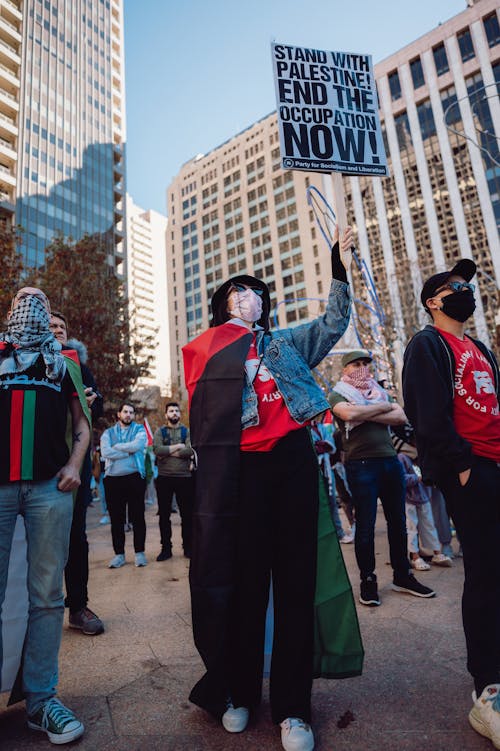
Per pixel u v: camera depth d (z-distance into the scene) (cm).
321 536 220
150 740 191
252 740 188
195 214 9556
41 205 5519
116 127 6981
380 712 204
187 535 586
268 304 251
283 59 346
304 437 215
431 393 206
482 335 2914
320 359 232
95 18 7156
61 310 2098
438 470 204
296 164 327
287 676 193
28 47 5984
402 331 2291
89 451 347
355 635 209
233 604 201
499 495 201
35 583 212
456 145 5103
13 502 208
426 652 261
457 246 4900
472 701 209
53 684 210
